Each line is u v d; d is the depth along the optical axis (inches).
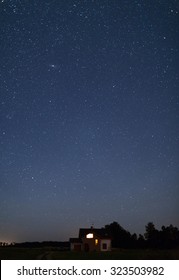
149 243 2429.9
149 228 2578.7
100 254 1291.8
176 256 997.2
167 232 2503.7
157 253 1181.1
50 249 1887.3
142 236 2507.4
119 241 2454.5
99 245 1887.3
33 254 1286.9
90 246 1899.6
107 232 2006.6
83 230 2022.6
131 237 2506.2
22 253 1339.8
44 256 1200.8
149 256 1038.4
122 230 2561.5
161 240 2418.8
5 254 1268.5
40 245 2246.6
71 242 1907.0
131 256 1126.4
